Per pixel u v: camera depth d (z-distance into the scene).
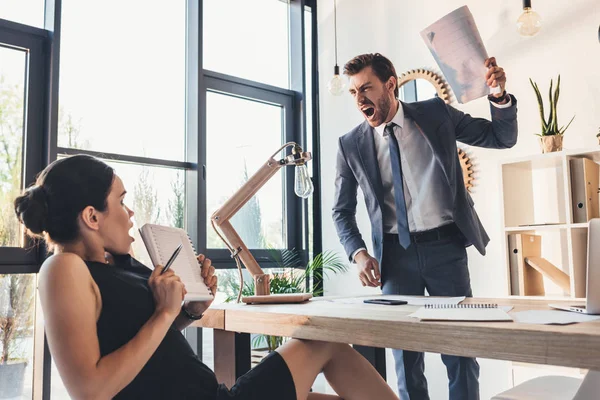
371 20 4.00
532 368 2.91
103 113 3.32
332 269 3.94
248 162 4.07
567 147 3.00
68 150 3.13
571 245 2.60
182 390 1.32
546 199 3.05
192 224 3.64
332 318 1.43
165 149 3.61
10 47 2.98
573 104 2.99
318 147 4.32
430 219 2.38
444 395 3.41
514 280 2.82
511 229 2.82
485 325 1.15
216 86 3.89
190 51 3.76
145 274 1.54
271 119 4.27
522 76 3.19
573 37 3.01
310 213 4.30
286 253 4.20
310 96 4.41
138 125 3.48
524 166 3.00
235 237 2.11
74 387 1.13
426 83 3.65
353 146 2.55
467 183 3.37
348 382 1.55
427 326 1.23
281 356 1.45
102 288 1.28
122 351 1.19
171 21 3.73
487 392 3.20
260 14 4.29
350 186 2.60
